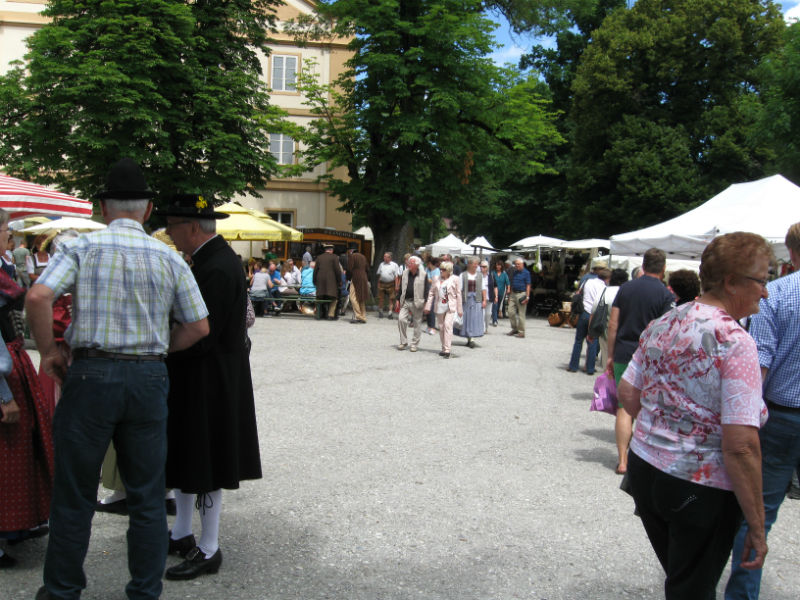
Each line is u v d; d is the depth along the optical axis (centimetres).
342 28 2102
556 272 2580
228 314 348
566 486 516
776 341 304
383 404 780
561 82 3669
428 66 2064
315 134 2267
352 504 459
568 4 2477
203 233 355
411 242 3688
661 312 549
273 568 360
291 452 576
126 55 1777
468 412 762
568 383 1006
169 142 1905
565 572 367
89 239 292
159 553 301
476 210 2497
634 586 354
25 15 2841
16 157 1891
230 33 2141
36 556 367
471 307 1352
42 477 362
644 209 3009
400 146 2133
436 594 336
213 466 347
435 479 518
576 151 3275
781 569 387
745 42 2983
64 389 289
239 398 365
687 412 234
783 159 2222
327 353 1176
